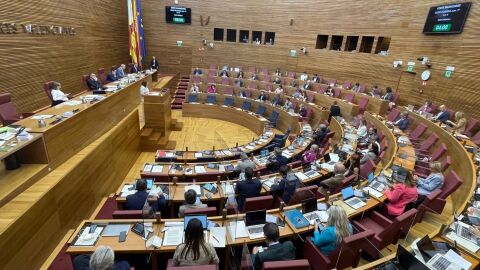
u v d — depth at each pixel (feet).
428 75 34.04
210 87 46.52
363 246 10.57
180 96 48.98
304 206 12.98
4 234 10.01
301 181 17.35
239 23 54.65
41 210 12.14
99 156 18.12
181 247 8.16
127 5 49.75
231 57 56.70
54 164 14.56
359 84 42.11
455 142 22.18
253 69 55.06
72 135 16.11
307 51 50.72
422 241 9.99
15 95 23.63
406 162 20.01
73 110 17.07
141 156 27.20
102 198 18.62
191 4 54.13
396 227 11.75
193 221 8.12
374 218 13.93
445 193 15.49
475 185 15.51
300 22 50.55
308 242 10.94
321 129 27.22
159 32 55.83
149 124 29.50
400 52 37.88
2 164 13.89
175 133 34.94
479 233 11.35
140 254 11.01
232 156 22.65
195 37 56.13
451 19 30.68
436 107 32.09
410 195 14.12
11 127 13.99
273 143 26.02
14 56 23.39
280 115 37.22
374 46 41.47
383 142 25.05
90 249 10.17
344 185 15.67
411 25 36.17
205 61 57.41
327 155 20.77
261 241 11.12
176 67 57.93
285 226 12.00
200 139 33.35
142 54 52.80
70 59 31.96
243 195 15.03
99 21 39.47
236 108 40.29
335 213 10.53
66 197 14.21
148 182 15.64
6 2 22.33
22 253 11.01
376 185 15.92
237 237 11.10
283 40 53.01
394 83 38.96
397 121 30.50
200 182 16.55
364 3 41.88
